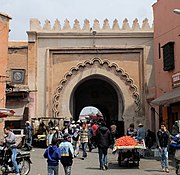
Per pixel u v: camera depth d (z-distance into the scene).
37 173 11.34
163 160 11.54
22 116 23.28
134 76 24.08
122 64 24.16
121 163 13.41
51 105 23.78
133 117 23.66
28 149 18.89
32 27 24.31
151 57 24.08
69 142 9.68
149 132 19.69
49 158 8.58
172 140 11.23
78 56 24.22
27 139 18.94
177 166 10.52
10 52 23.75
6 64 18.83
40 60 24.12
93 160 14.91
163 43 20.19
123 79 24.11
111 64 24.06
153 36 23.94
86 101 29.61
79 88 28.81
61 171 11.99
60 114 23.77
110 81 24.59
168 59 18.73
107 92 29.70
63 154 9.47
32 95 23.56
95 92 29.62
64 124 20.86
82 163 13.91
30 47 23.94
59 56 24.27
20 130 20.53
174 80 17.83
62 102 23.88
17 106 23.42
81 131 16.09
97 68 24.14
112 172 11.38
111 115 29.56
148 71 23.95
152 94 23.00
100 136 12.19
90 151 18.69
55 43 24.23
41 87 23.86
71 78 24.12
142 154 15.63
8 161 10.57
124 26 24.39
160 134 11.56
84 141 15.68
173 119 18.27
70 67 24.11
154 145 20.20
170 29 19.09
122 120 23.94
